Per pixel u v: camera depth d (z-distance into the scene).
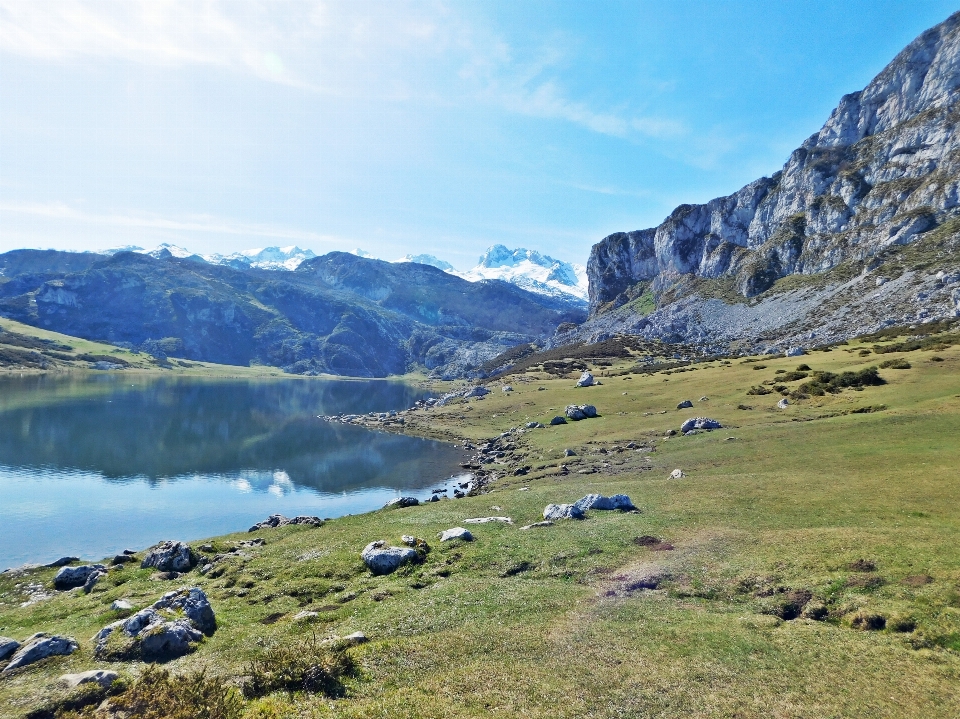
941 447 45.62
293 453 108.50
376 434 133.00
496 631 22.25
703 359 181.88
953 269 173.62
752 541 30.42
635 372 167.50
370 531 39.88
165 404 180.00
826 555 26.86
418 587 29.22
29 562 50.97
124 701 16.91
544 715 16.27
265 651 21.73
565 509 39.53
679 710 16.45
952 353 87.06
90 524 62.06
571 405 109.25
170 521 64.12
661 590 26.17
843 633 20.84
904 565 24.59
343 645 20.86
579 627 22.38
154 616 24.30
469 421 133.75
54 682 18.64
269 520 50.94
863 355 107.12
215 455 104.56
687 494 42.31
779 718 15.89
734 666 18.80
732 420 75.50
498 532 36.78
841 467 45.47
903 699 16.61
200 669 20.36
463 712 16.42
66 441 108.94
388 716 16.20
